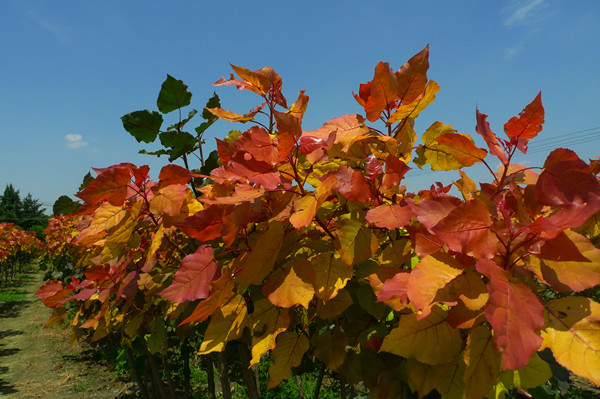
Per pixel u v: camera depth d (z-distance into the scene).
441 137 0.72
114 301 1.23
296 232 0.79
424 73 0.74
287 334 0.78
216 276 0.75
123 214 1.00
